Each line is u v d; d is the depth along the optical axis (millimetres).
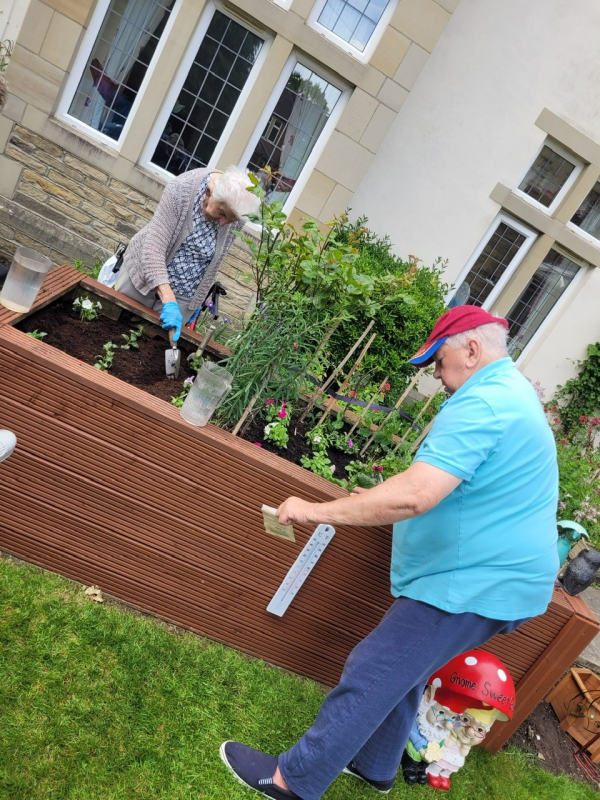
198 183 2686
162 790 1804
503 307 7199
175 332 2592
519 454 1729
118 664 2080
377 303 2605
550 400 7652
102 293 2732
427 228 6477
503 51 5914
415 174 6277
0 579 2127
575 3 5750
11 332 2014
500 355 1861
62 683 1917
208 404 2057
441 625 1838
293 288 2639
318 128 5383
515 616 1883
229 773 1974
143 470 2125
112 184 5152
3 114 4840
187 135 5332
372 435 2975
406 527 1964
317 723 1918
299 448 2633
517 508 1779
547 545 1867
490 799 2467
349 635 2477
